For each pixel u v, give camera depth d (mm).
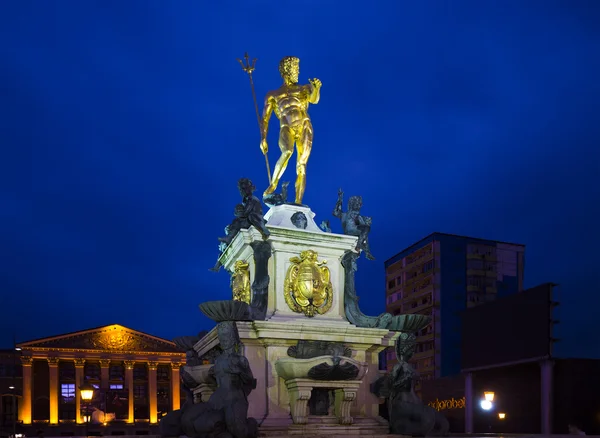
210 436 7402
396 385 8727
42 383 70250
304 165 10289
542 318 23969
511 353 25500
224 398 7570
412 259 50062
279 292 9180
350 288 9602
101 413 68250
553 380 23297
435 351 45312
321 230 9898
